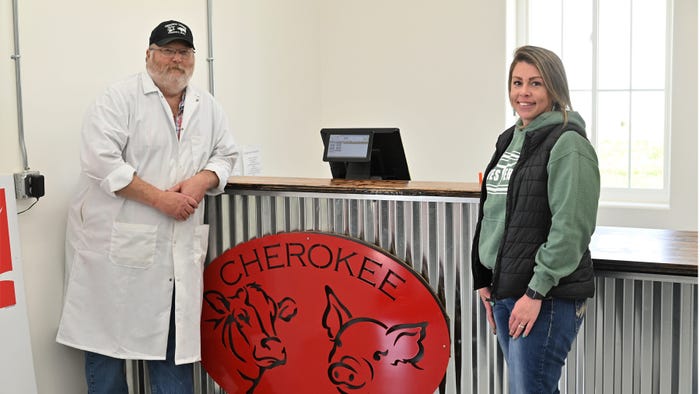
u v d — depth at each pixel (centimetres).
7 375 285
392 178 346
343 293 307
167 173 304
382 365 303
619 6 537
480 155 539
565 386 272
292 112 536
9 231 288
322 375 314
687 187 497
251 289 324
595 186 219
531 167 225
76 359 335
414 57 552
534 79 229
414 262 295
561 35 553
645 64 534
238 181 328
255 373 328
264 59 496
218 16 442
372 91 566
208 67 431
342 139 343
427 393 297
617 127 544
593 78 545
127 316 301
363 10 564
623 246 284
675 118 493
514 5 551
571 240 215
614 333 263
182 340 307
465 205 284
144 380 337
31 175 302
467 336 289
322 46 579
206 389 342
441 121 547
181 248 306
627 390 263
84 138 294
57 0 321
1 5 293
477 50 533
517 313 226
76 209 310
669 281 253
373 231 301
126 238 297
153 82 306
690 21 483
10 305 287
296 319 317
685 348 254
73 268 306
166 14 392
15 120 300
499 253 233
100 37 346
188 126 310
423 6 546
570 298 227
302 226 313
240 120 469
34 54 310
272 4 504
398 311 297
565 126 222
